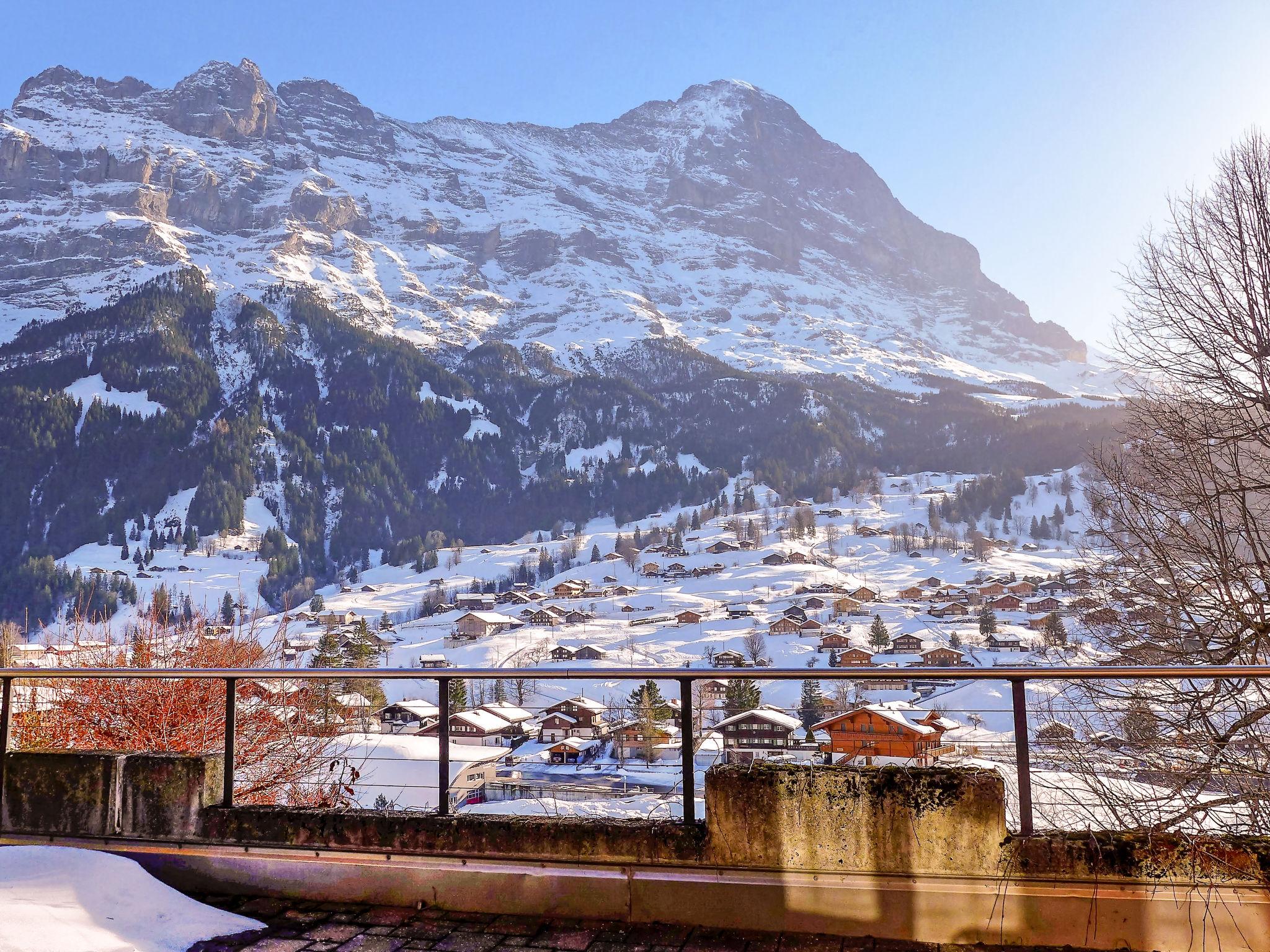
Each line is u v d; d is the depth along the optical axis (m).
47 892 4.45
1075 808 7.63
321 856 4.95
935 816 4.34
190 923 4.44
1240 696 8.32
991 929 4.24
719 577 153.88
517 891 4.72
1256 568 9.10
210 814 5.10
